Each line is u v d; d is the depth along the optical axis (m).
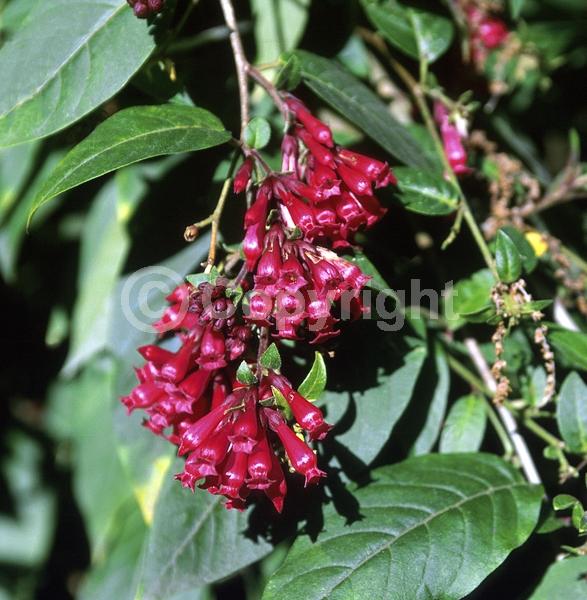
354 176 0.48
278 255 0.47
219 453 0.46
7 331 0.69
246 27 0.56
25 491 0.74
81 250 0.60
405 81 0.60
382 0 0.58
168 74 0.53
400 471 0.51
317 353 0.47
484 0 0.61
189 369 0.48
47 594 0.75
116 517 0.63
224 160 0.54
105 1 0.51
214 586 0.63
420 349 0.52
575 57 0.69
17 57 0.50
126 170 0.58
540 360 0.54
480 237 0.53
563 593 0.51
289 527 0.50
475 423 0.54
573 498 0.49
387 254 0.56
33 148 0.59
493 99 0.61
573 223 0.63
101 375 0.64
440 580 0.48
